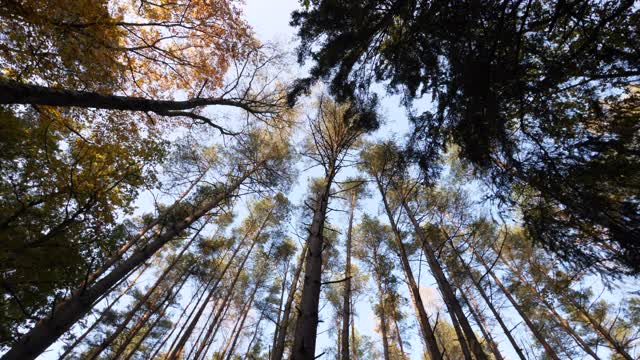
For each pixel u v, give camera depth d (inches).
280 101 361.4
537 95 110.8
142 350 593.3
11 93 121.0
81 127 231.5
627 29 114.0
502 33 102.6
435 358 197.2
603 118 123.4
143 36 239.3
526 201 133.4
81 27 174.7
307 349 82.3
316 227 141.1
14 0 145.9
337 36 161.5
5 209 184.5
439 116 139.3
